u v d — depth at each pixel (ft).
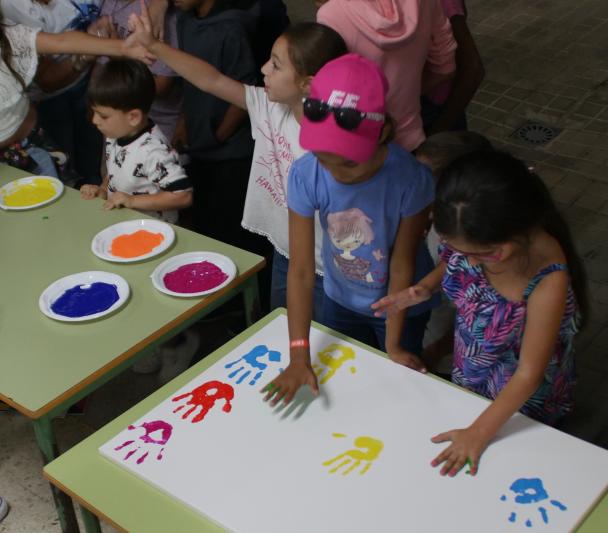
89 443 4.86
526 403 5.47
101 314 6.04
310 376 5.13
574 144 12.89
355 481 4.42
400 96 6.79
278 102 6.53
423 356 7.20
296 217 5.68
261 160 7.25
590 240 10.57
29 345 5.83
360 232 5.82
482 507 4.22
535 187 4.38
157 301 6.28
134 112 7.66
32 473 7.75
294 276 5.64
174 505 4.41
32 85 9.45
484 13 17.49
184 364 9.07
